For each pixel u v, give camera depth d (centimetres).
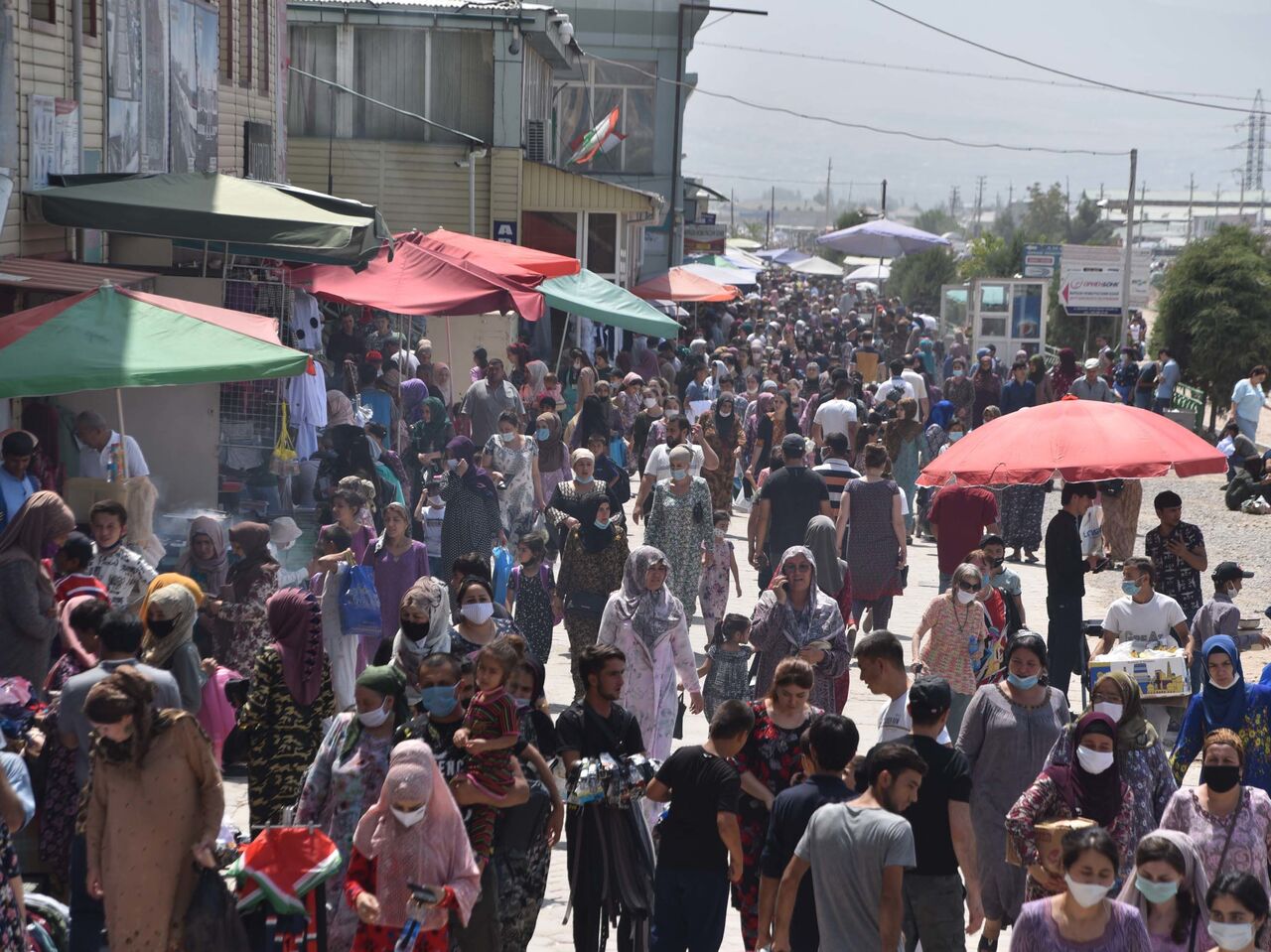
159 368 1975
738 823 1250
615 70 8488
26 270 2481
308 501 2719
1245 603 3531
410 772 1119
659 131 8550
